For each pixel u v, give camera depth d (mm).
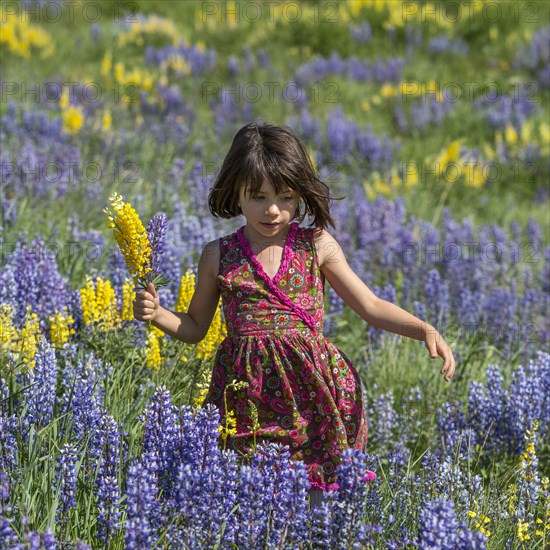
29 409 6668
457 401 9047
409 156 22219
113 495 5688
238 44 30141
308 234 6688
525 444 8367
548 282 13773
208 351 8203
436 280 11930
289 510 5500
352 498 5469
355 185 19156
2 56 26547
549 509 6547
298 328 6438
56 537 5641
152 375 8086
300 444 6316
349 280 6699
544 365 9172
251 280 6500
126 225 6090
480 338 11539
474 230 16859
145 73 25000
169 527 5527
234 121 23609
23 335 7887
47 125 18609
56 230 12141
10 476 5770
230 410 6434
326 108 25422
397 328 6555
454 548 5336
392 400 8875
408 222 16641
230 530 5617
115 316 8578
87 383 6688
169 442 6059
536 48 29875
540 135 23672
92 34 28953
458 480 6672
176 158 18688
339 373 6535
